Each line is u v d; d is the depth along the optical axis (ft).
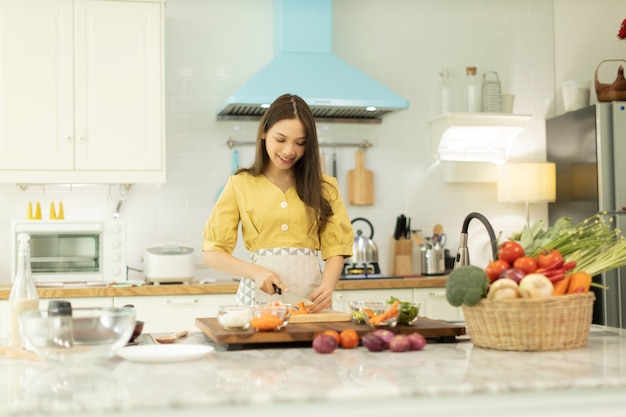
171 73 16.20
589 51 18.06
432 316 15.10
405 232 16.78
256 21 16.55
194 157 16.24
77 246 14.37
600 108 15.80
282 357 6.34
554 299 6.50
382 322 7.06
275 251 9.46
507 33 17.79
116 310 6.13
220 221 9.37
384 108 15.52
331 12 16.02
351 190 16.81
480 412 4.99
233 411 4.66
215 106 16.35
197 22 16.33
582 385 5.05
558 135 17.25
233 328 6.99
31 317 5.70
